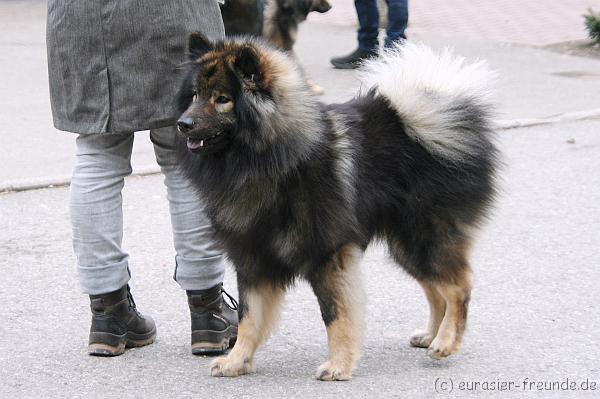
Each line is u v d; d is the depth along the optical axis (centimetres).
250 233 583
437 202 634
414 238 639
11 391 588
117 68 605
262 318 618
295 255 586
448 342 634
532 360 634
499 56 1817
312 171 572
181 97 586
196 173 588
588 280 800
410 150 634
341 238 585
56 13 614
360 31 1664
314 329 698
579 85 1572
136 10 599
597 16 1927
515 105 1432
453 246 638
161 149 638
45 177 1093
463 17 2283
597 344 662
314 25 2181
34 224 959
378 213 628
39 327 704
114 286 639
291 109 562
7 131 1312
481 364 629
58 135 1297
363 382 598
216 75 555
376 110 641
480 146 654
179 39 608
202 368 627
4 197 1041
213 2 636
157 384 598
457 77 661
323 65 1731
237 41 595
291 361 639
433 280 641
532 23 2192
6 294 773
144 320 667
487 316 720
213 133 552
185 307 751
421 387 589
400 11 1573
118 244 644
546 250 875
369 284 792
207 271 643
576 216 972
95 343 643
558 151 1206
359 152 606
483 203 655
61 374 615
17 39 1992
